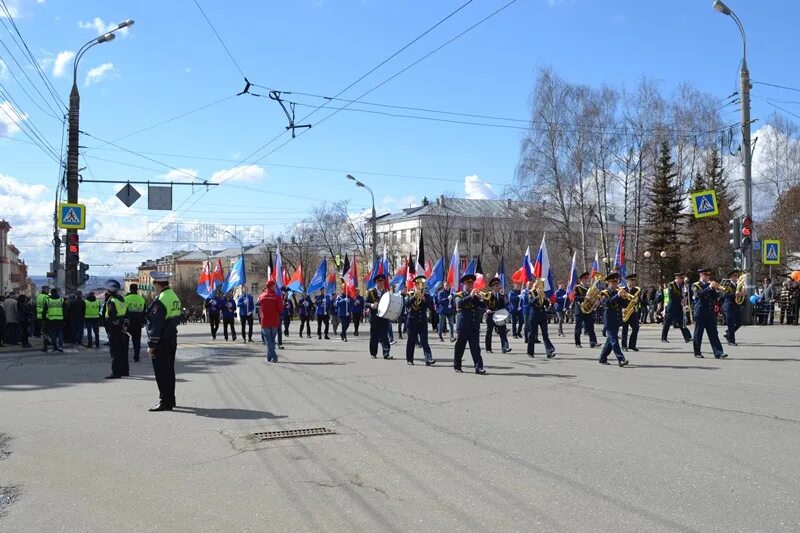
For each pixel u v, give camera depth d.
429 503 5.65
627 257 49.41
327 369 14.55
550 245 52.31
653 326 29.14
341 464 6.89
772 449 6.97
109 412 9.92
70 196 24.58
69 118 24.62
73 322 23.62
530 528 5.03
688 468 6.39
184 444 7.86
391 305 16.27
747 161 26.30
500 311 17.67
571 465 6.61
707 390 10.48
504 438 7.75
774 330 23.25
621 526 5.02
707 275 14.84
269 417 9.31
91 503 5.86
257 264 98.31
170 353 10.10
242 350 20.16
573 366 14.15
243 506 5.70
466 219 73.38
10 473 6.82
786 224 40.59
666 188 44.84
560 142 39.94
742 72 25.80
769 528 4.91
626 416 8.74
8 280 88.31
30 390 12.26
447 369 14.22
